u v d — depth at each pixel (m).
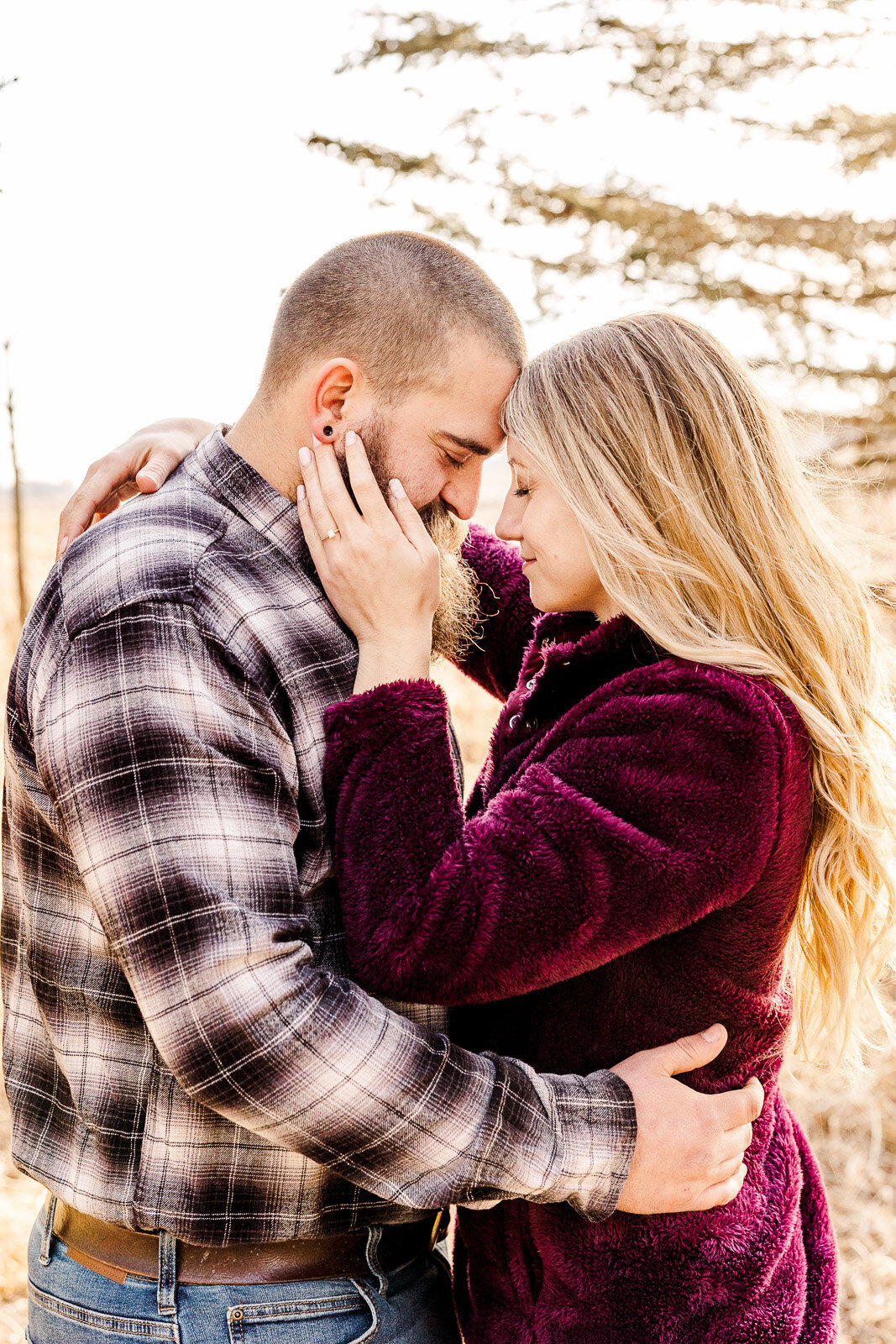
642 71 4.11
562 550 1.44
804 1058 1.62
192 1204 1.25
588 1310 1.31
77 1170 1.30
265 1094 1.12
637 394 1.39
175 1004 1.12
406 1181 1.17
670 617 1.35
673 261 4.22
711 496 1.39
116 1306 1.28
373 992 1.25
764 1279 1.33
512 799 1.27
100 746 1.15
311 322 1.42
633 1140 1.23
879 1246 2.59
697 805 1.22
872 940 1.46
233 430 1.50
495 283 1.52
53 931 1.32
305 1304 1.29
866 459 3.85
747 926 1.30
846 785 1.37
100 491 1.62
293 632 1.34
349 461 1.38
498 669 1.90
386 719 1.29
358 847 1.26
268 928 1.15
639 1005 1.32
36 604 1.34
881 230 4.03
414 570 1.36
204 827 1.15
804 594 1.39
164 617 1.21
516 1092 1.20
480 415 1.48
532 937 1.20
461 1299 1.49
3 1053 1.44
